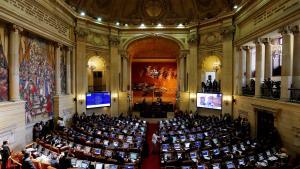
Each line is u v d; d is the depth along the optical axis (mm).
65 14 19469
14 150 12297
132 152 11055
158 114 26797
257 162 9289
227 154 10195
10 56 12625
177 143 12266
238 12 19734
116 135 14062
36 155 9836
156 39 26562
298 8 11445
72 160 8875
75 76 21594
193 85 24969
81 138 12664
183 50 25750
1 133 11352
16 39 12828
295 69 12844
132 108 29703
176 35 25844
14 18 12477
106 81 25016
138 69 34062
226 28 21250
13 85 12672
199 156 10266
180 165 9562
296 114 11461
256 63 16719
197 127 16625
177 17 25891
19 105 12828
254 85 18125
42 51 16359
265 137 13617
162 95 33438
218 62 24703
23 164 7777
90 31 23203
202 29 24359
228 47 21250
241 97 19172
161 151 11586
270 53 16281
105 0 23953
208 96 23047
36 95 15414
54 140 12164
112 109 24969
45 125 15109
